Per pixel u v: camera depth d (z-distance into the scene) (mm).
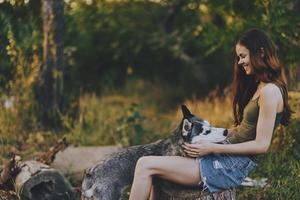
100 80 10922
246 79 4062
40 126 6691
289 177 4988
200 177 3840
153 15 10672
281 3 6219
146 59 11234
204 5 7578
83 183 4145
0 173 4754
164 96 11039
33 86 6777
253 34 3900
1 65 6766
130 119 6621
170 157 3875
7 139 6148
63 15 6801
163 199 4043
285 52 6277
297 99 5680
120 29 10602
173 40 10531
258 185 4910
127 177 4133
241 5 6539
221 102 7641
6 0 6883
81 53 10617
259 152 3791
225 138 3938
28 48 6863
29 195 4508
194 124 3967
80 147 5676
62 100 6824
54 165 5207
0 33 6629
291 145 5520
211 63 10703
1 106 6633
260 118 3805
